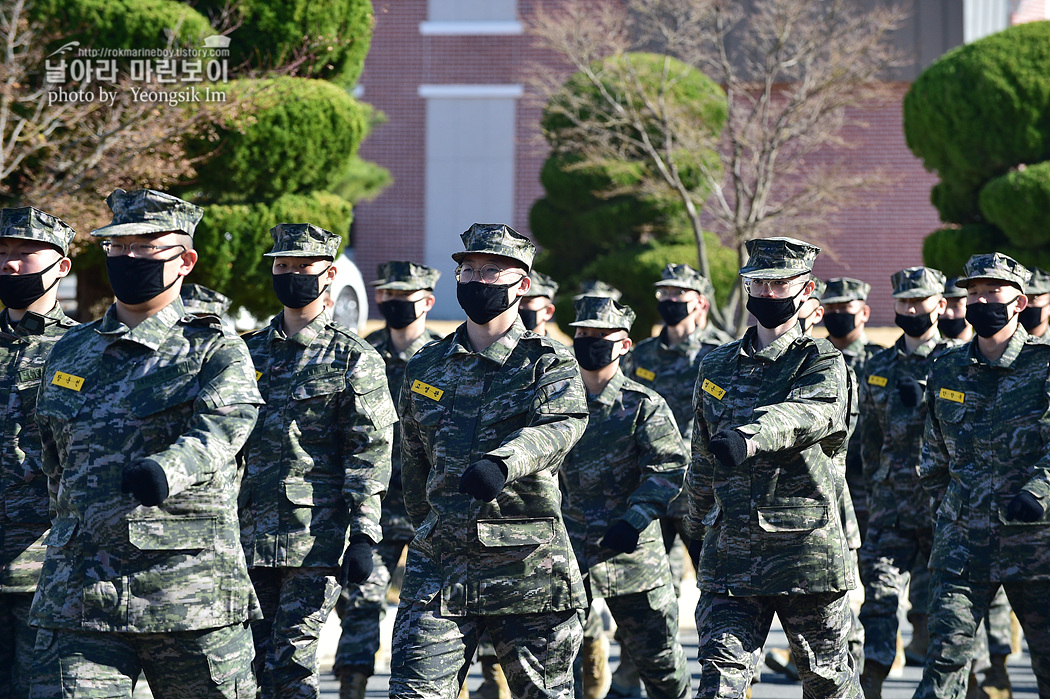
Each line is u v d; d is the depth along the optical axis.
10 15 25.88
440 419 11.88
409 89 67.12
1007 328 15.10
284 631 13.89
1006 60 40.56
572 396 11.49
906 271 20.34
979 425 15.01
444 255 67.19
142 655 10.68
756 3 43.91
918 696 14.68
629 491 15.91
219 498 10.73
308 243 14.44
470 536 11.52
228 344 10.81
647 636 15.39
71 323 13.56
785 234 43.97
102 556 10.43
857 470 21.42
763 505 12.36
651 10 43.12
